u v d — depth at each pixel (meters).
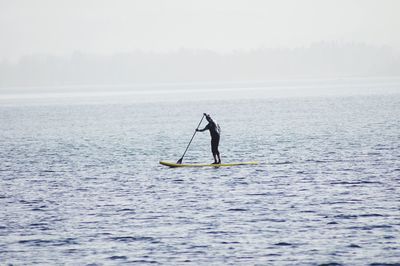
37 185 128.12
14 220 97.12
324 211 97.44
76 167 153.25
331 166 141.12
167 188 119.19
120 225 92.56
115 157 171.38
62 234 88.69
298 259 76.81
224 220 93.62
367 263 75.06
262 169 139.12
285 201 105.00
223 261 76.56
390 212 95.88
